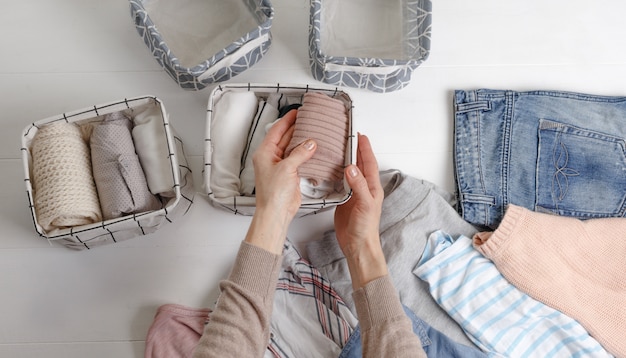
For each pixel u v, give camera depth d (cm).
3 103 108
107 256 106
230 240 108
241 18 110
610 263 102
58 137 89
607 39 116
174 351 99
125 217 88
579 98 111
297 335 97
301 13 114
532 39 116
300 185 90
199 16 110
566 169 108
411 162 112
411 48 109
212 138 96
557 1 117
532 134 109
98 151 92
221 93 97
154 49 99
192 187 106
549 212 107
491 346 98
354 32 113
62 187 87
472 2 116
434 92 113
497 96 110
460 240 102
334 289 102
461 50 115
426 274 100
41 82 109
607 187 108
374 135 112
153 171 94
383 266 86
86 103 109
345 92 91
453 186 112
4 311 104
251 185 96
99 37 111
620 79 115
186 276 107
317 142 86
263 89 96
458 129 110
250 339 71
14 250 105
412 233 103
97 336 105
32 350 104
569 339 99
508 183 107
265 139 87
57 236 87
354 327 98
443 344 97
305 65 112
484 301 100
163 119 91
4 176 107
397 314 78
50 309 105
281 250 80
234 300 73
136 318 105
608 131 109
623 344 99
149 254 107
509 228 101
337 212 96
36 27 111
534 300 100
